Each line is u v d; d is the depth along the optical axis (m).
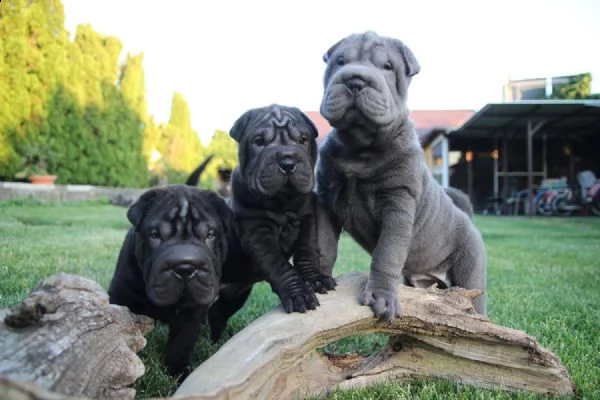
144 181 6.12
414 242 1.01
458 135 6.12
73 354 0.59
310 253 0.96
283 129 0.95
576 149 6.37
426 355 0.85
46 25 4.23
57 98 4.56
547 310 1.28
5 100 3.84
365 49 0.91
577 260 2.17
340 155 0.95
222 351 0.68
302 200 0.96
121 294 0.88
